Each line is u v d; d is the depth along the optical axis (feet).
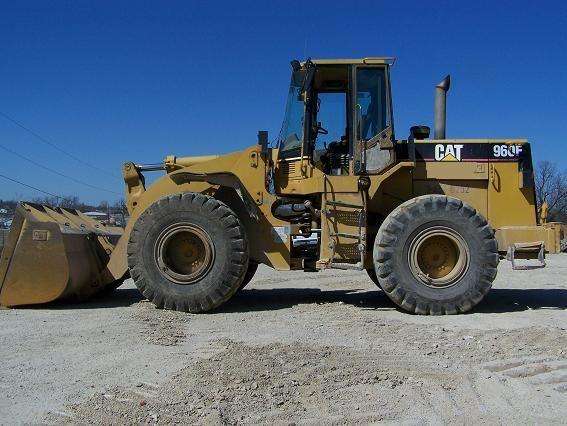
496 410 12.63
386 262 24.27
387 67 26.94
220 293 24.41
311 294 31.32
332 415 12.12
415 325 21.50
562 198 120.16
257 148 26.32
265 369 15.08
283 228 26.30
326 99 27.86
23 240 25.05
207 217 24.73
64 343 18.40
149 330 20.38
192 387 13.65
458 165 26.84
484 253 24.31
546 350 17.38
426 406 12.78
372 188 26.00
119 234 31.48
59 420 11.87
